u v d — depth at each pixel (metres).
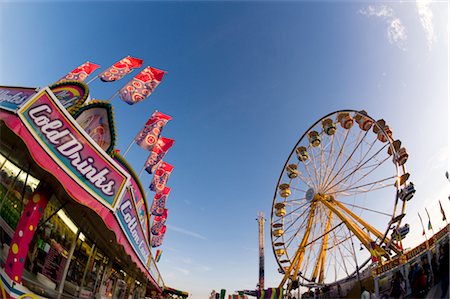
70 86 9.84
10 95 7.54
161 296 30.91
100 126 9.80
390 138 28.56
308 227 33.28
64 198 9.29
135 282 21.14
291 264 32.91
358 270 22.97
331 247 30.59
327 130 32.97
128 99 12.10
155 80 13.15
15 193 8.04
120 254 15.62
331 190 31.98
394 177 25.86
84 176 7.77
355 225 27.59
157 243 23.62
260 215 51.69
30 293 7.44
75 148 7.70
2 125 7.04
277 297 31.72
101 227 11.67
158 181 21.31
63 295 10.12
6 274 6.61
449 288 13.50
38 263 8.59
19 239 6.98
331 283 27.59
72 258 10.93
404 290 17.03
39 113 7.04
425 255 15.77
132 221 11.04
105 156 8.51
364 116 30.12
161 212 22.86
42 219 8.62
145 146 14.97
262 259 46.97
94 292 13.42
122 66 12.97
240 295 37.12
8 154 7.98
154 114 16.12
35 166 7.93
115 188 8.66
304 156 35.66
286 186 36.59
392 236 23.88
